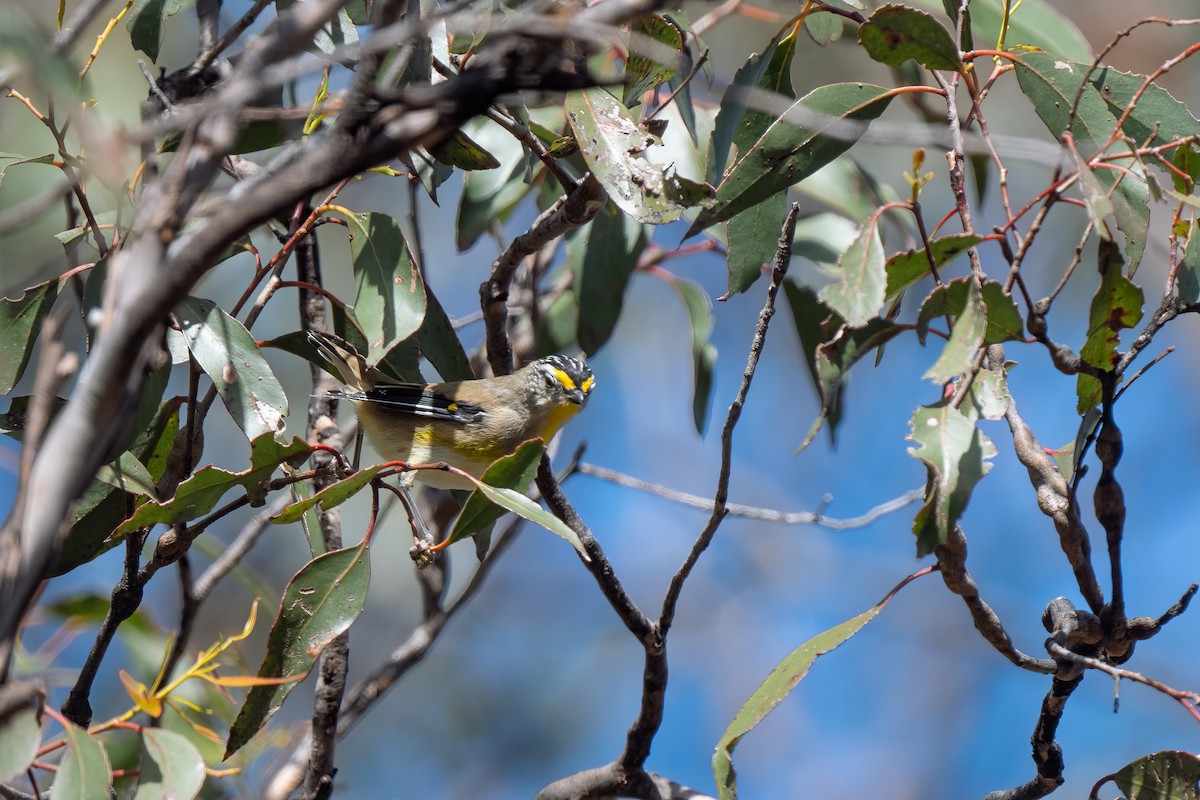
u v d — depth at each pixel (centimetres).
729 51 1636
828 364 710
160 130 422
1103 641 696
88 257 993
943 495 617
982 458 621
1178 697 605
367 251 782
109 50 1149
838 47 1603
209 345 719
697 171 1049
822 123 741
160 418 781
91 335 688
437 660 1808
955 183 687
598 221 1073
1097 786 740
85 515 737
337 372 878
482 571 1018
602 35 438
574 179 876
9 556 407
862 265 643
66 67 438
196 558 1599
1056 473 721
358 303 777
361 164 430
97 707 1376
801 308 1149
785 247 680
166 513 668
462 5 446
